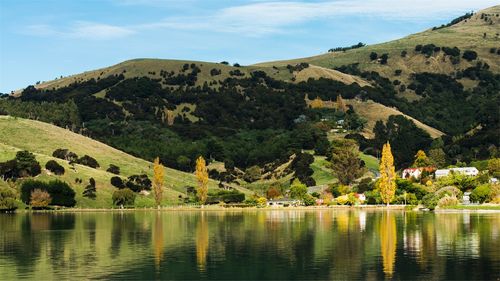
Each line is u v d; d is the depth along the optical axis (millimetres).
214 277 67312
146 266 74125
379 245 90625
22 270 72125
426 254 81000
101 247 91312
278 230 115688
